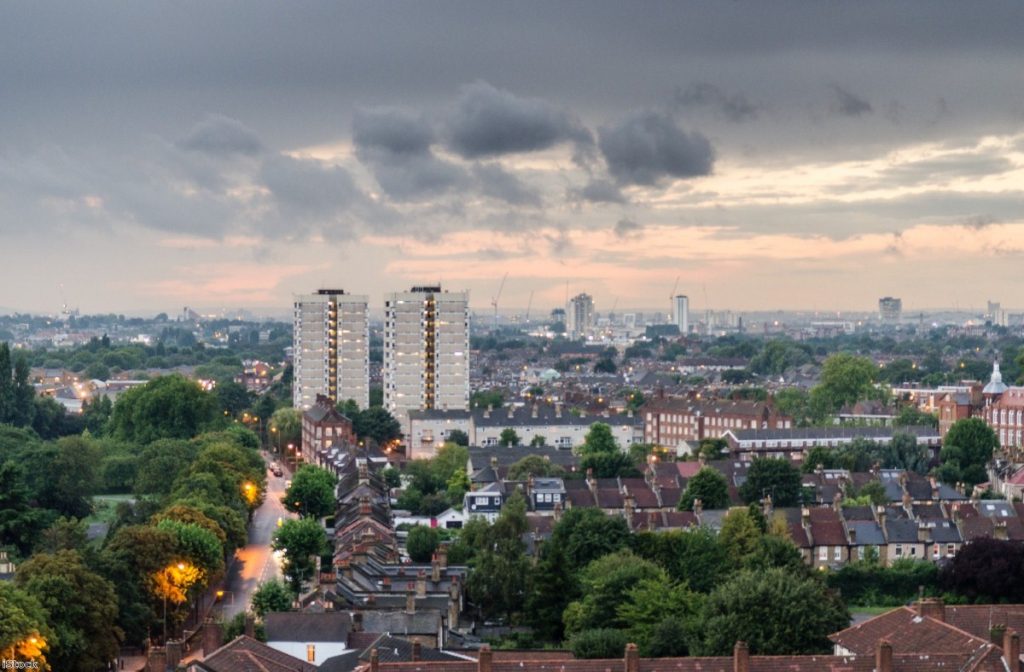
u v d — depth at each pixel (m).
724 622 194.50
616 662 158.38
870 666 156.62
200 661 171.25
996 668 152.00
